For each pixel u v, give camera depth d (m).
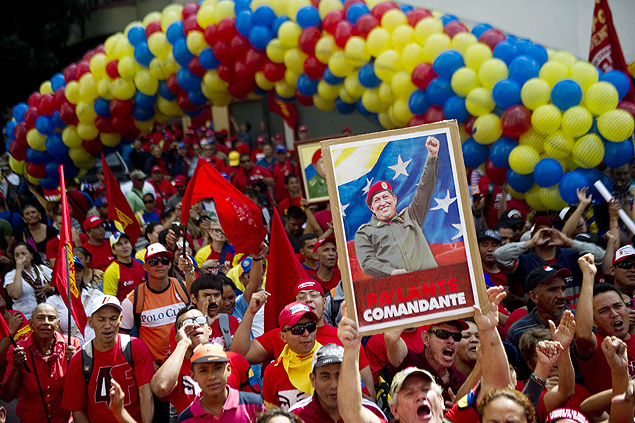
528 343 4.80
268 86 9.43
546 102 7.60
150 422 5.11
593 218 8.03
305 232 9.42
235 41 9.01
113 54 9.79
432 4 11.13
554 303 5.37
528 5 10.64
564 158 7.71
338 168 3.74
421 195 3.73
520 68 7.62
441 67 7.89
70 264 5.81
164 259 6.26
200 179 6.69
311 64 8.79
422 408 3.80
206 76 9.49
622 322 5.00
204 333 5.20
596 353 4.89
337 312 6.27
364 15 8.40
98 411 5.11
